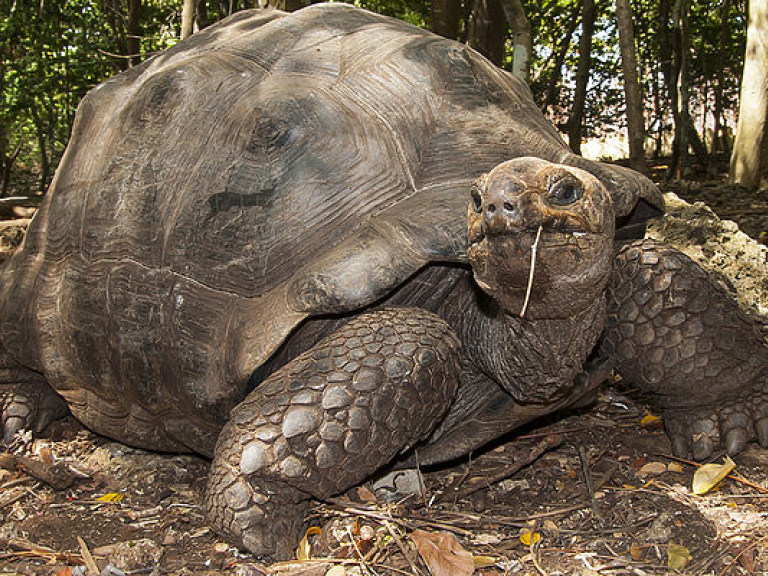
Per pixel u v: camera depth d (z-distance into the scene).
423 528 2.42
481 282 2.00
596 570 2.16
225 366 2.47
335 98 2.77
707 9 16.59
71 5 13.17
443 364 2.36
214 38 3.41
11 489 3.09
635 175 2.86
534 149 2.75
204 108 2.94
